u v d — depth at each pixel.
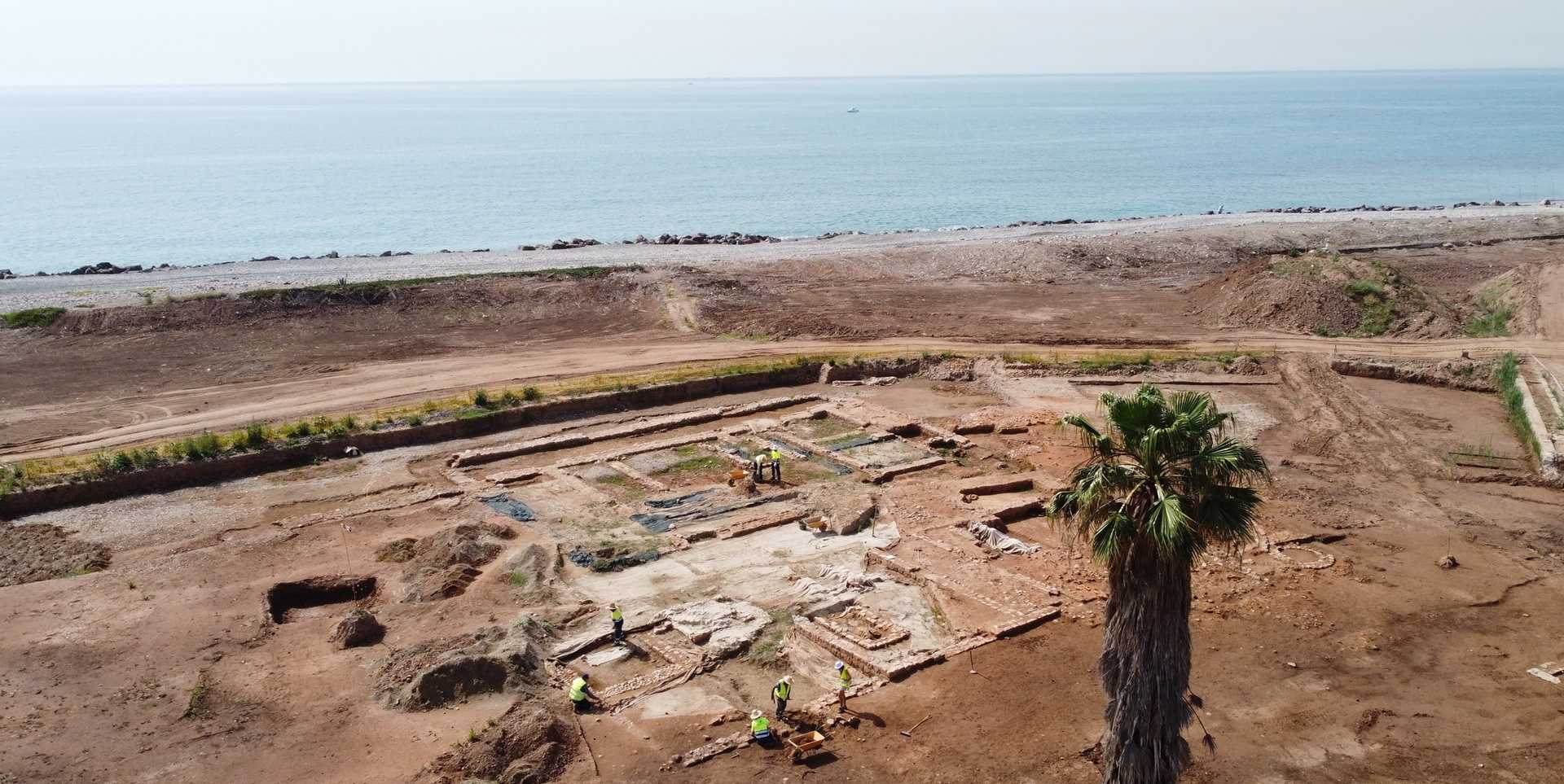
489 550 36.94
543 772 24.20
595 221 136.25
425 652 29.72
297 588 34.94
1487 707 27.22
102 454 45.38
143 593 34.19
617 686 28.03
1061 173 184.75
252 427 48.25
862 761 24.81
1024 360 61.47
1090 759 24.80
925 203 150.50
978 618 31.86
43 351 62.62
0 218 134.00
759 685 28.58
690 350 65.06
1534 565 35.78
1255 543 37.22
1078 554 36.62
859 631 31.11
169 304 68.31
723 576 35.09
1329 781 24.09
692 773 24.38
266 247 117.00
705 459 47.38
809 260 87.56
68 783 24.11
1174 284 83.88
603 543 37.75
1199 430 17.75
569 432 50.97
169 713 27.17
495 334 69.12
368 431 49.06
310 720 26.83
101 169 196.75
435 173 190.88
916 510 40.34
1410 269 87.38
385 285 73.50
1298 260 77.44
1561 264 74.06
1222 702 27.38
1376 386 57.38
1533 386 53.72
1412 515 40.19
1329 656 29.78
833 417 53.59
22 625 31.84
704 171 193.75
